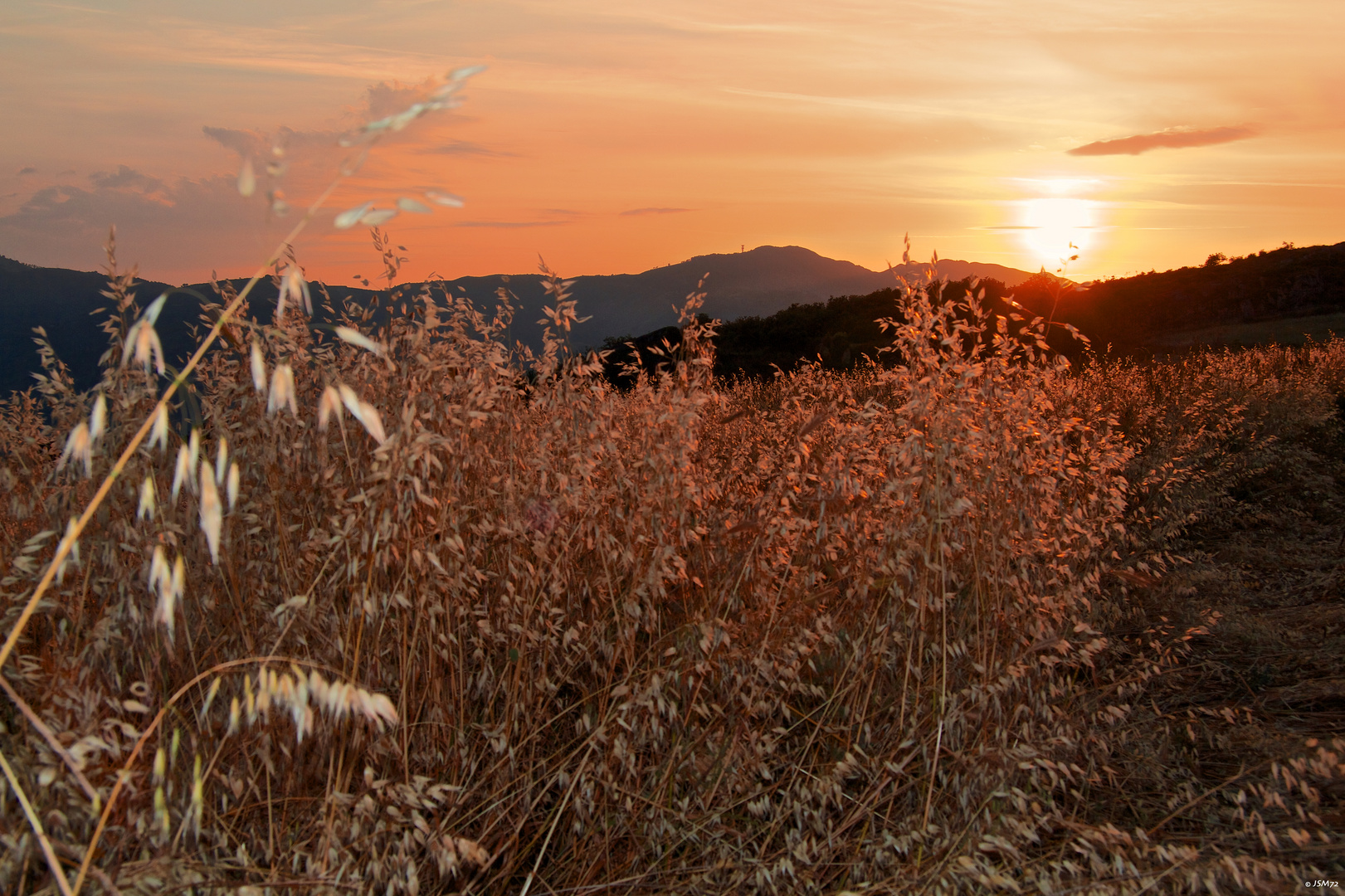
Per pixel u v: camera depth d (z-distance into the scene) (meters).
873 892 2.35
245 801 2.18
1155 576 4.75
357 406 1.19
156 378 2.51
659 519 3.04
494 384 2.99
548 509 2.93
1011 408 3.79
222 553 2.53
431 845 2.10
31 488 2.73
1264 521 7.30
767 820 2.70
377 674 2.36
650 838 2.46
